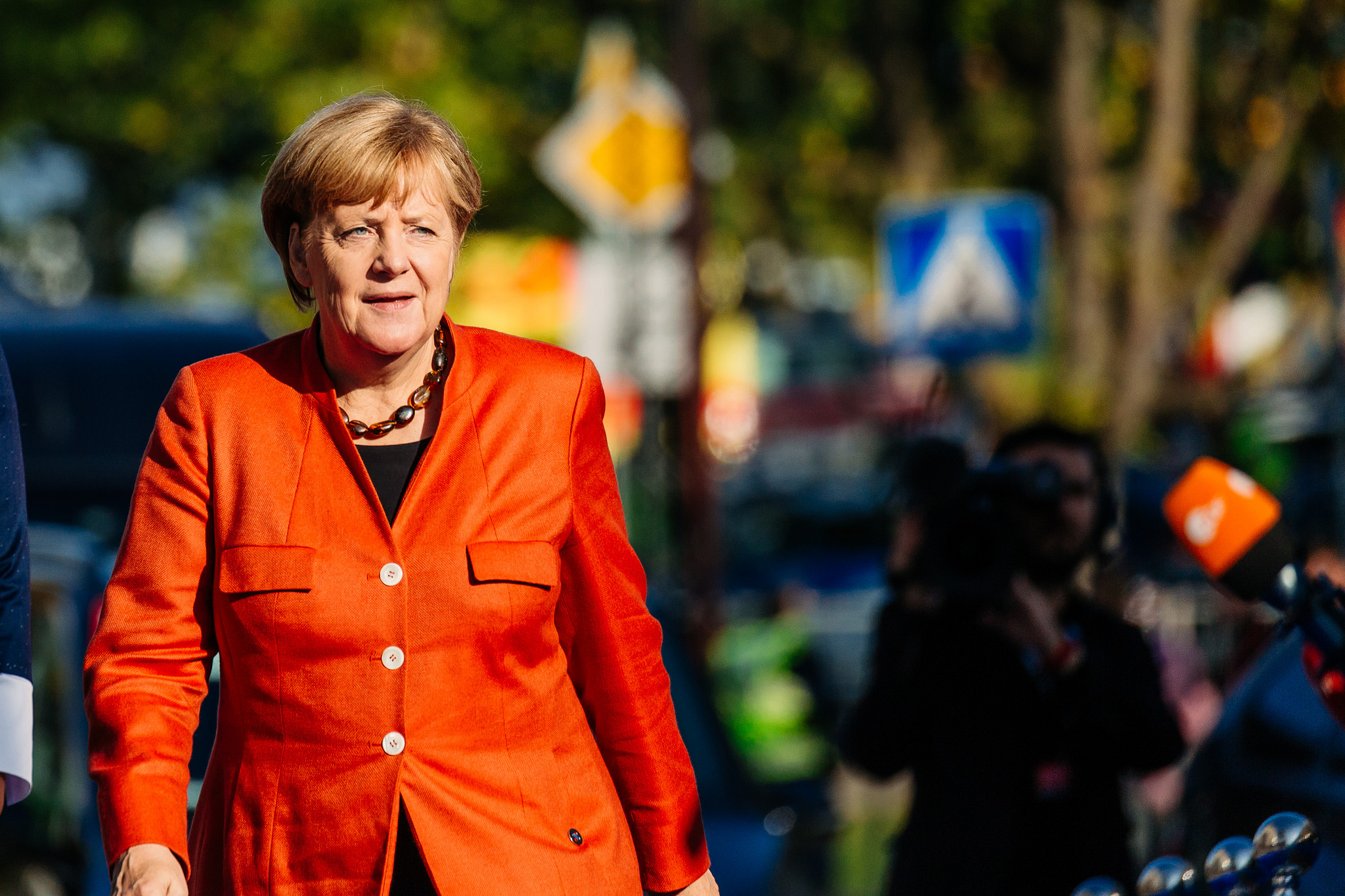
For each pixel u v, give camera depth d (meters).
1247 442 34.56
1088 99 36.44
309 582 6.57
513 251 32.22
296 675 6.56
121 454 15.70
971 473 10.75
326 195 6.73
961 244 26.30
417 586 6.65
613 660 7.24
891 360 29.86
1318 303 38.00
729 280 66.19
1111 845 10.45
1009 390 32.59
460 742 6.68
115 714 6.57
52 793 11.98
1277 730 11.12
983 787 10.43
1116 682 10.46
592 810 7.04
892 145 47.28
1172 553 22.83
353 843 6.50
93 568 12.52
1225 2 34.47
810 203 59.75
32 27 47.91
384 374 6.97
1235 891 6.52
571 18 49.81
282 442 6.84
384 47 46.47
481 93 48.03
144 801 6.43
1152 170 33.56
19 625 6.96
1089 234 35.94
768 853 13.52
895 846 10.86
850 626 41.69
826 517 57.09
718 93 58.09
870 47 47.59
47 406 15.70
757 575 52.25
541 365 7.22
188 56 47.59
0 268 23.91
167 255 58.38
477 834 6.60
